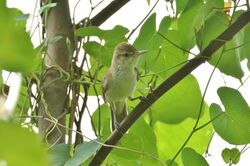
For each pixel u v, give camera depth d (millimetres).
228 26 6035
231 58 6434
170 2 6668
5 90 5398
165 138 7633
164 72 7227
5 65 1185
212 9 6281
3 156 1121
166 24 6434
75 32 6520
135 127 7074
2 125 1138
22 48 1186
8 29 1164
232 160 6480
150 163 6902
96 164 6176
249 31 6383
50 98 6609
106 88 7727
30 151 1133
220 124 6355
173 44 6285
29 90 6402
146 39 6652
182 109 7191
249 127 6258
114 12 7344
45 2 6824
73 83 6879
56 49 6770
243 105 6203
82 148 5551
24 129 1177
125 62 7453
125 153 6348
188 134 7539
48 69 6613
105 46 7023
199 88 7066
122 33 6719
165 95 7121
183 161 6449
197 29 6293
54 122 6090
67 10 7016
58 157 5586
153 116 7258
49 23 6898
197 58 5801
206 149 6895
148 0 6879
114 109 7719
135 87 7719
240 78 6430
